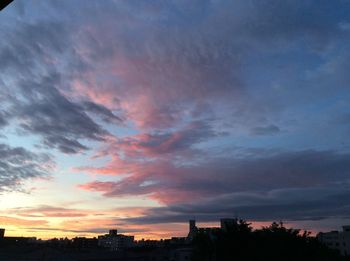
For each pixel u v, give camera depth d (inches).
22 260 3073.3
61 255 3107.8
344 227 4953.3
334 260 2421.3
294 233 1664.6
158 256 4224.9
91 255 3326.8
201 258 2487.7
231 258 1644.9
